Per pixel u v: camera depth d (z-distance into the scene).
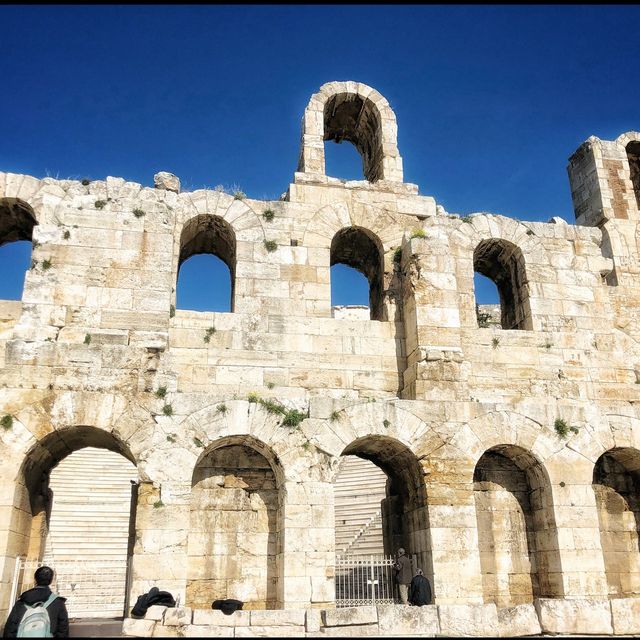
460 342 22.34
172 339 21.30
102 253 20.88
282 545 19.02
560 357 23.78
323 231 23.88
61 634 11.08
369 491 30.97
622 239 27.66
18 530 18.22
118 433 18.59
